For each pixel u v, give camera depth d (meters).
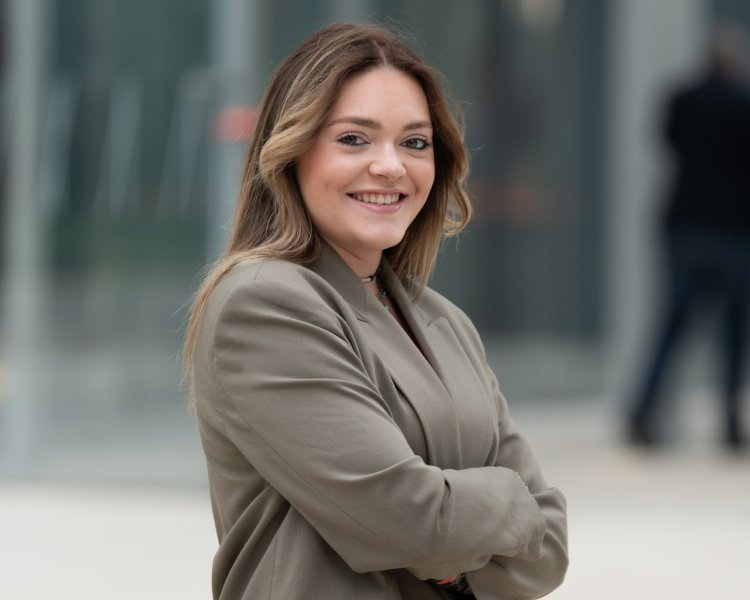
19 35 13.34
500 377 15.76
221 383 4.80
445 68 15.09
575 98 16.44
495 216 15.69
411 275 5.65
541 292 16.20
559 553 5.32
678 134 15.45
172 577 10.52
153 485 13.42
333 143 5.02
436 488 4.68
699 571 10.91
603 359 16.64
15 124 13.41
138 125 13.05
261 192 5.23
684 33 16.83
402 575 5.03
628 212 16.58
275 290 4.78
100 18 13.16
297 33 13.37
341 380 4.71
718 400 16.23
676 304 15.53
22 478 13.74
